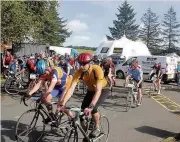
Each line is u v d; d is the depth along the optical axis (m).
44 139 5.45
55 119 5.32
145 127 7.09
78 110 4.57
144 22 77.19
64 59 13.17
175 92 15.05
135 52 24.59
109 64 11.55
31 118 5.39
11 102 9.77
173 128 7.08
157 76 14.20
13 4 16.56
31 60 10.97
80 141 4.91
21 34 18.38
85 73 4.68
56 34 66.12
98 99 4.87
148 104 10.75
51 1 22.48
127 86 9.78
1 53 18.27
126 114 8.66
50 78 5.59
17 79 12.13
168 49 75.25
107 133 5.58
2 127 6.41
